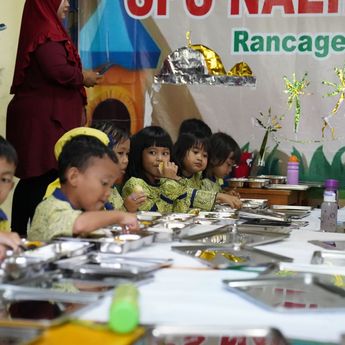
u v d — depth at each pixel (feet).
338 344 3.16
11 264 4.28
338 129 15.12
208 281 4.51
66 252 4.90
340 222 9.76
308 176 15.30
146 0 15.53
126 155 9.64
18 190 11.12
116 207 9.05
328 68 15.12
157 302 3.86
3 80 13.50
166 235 6.41
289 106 15.29
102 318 3.43
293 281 4.47
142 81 15.56
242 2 15.33
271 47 15.29
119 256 5.35
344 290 4.28
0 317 3.46
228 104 15.47
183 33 15.48
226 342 5.40
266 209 10.89
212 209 10.36
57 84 10.84
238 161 14.21
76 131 8.77
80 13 15.53
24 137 10.87
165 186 10.53
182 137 12.26
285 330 3.33
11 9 13.56
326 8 15.07
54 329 3.18
